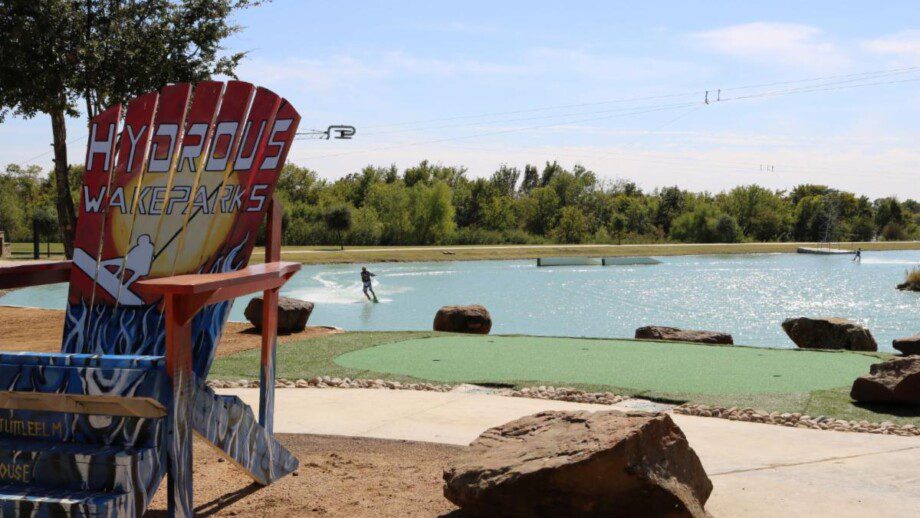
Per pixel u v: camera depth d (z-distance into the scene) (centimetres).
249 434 335
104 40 1174
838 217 9644
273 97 350
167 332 243
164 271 334
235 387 697
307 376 747
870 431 539
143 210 348
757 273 4091
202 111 355
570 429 332
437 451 463
